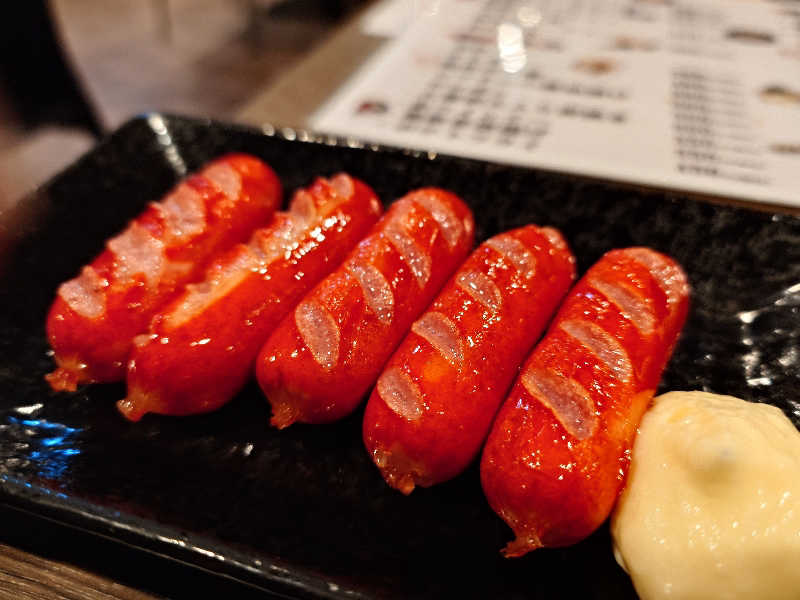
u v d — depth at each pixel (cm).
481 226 15
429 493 11
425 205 14
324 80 22
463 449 10
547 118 19
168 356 11
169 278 13
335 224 13
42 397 13
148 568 10
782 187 16
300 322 11
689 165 17
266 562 10
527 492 9
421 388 10
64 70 29
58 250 15
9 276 15
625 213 15
